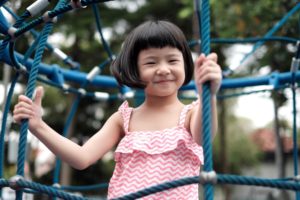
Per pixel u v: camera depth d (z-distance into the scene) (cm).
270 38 271
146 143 151
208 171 105
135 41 152
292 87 253
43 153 945
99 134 159
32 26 139
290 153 1110
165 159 149
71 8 133
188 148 149
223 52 600
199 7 236
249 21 477
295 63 243
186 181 106
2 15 162
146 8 716
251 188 957
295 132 253
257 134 1413
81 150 150
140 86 156
